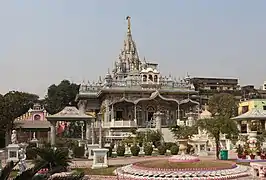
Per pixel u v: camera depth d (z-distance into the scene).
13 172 25.31
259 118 50.84
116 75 89.69
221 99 83.81
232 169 23.84
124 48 94.81
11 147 31.53
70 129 78.25
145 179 22.48
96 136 60.09
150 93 78.44
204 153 41.28
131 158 39.81
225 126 35.94
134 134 57.88
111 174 25.73
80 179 12.07
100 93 77.69
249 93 110.25
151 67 81.56
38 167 10.57
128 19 97.31
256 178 22.61
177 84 82.19
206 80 123.38
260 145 37.06
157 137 54.81
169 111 79.44
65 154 24.58
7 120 64.19
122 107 77.69
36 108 99.12
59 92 120.56
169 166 23.98
